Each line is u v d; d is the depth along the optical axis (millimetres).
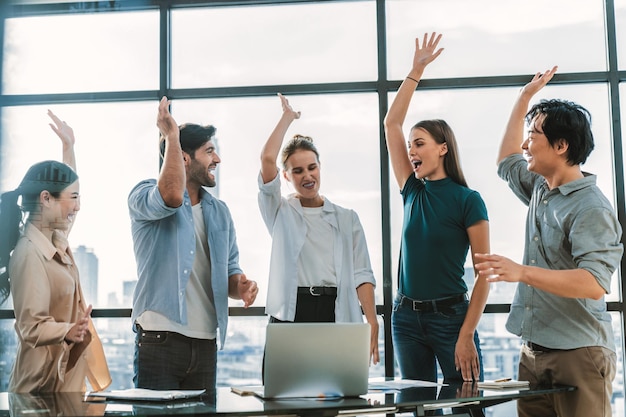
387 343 4066
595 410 3094
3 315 4004
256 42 4301
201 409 2207
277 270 3578
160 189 3137
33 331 2887
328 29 4289
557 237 3197
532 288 3262
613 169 4078
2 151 4273
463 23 4223
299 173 3611
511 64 4184
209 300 3367
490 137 4164
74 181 3191
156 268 3242
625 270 3969
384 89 4199
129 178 4277
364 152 4211
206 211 3436
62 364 2928
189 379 3254
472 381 3225
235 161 4254
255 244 4195
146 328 3189
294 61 4285
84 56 4332
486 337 4043
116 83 4305
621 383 3949
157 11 4328
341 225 3664
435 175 3602
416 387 2869
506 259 2842
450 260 3467
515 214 4109
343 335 2545
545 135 3213
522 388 2863
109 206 4258
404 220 3666
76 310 3146
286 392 2508
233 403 2369
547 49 4172
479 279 3348
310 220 3643
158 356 3156
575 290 2893
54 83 4328
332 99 4250
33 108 4316
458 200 3496
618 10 4141
